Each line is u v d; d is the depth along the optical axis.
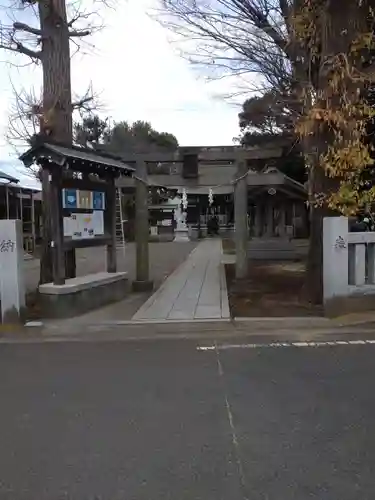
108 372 5.38
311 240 9.37
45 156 8.13
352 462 3.28
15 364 5.77
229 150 12.93
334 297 8.00
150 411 4.22
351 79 7.77
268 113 13.62
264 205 24.69
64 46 9.76
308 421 3.94
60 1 9.59
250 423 3.93
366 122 8.48
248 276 13.77
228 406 4.30
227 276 13.93
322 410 4.16
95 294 9.37
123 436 3.75
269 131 18.52
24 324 7.86
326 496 2.88
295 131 8.84
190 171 12.84
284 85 10.77
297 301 9.54
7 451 3.54
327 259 8.04
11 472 3.24
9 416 4.18
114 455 3.45
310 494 2.90
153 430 3.84
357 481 3.04
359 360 5.63
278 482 3.05
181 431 3.81
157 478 3.12
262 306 9.12
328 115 7.80
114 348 6.48
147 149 12.71
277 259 19.14
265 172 16.00
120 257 20.47
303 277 13.34
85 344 6.74
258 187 16.77
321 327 7.42
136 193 11.78
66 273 9.84
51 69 9.66
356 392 4.57
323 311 8.31
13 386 4.95
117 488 3.02
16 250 7.80
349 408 4.20
